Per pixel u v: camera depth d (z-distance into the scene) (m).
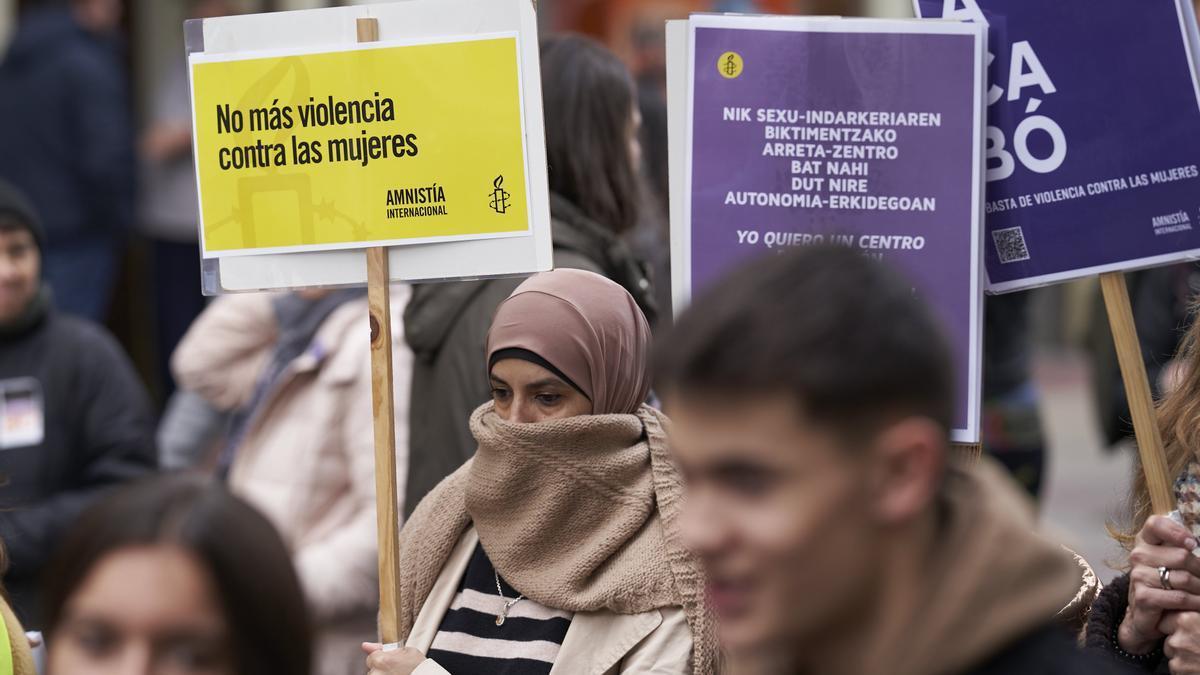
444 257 3.72
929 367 1.90
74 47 10.45
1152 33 3.88
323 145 3.76
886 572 1.93
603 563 3.56
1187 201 3.88
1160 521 3.41
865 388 1.86
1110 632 3.55
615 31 12.70
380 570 3.63
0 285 6.07
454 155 3.71
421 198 3.72
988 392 6.91
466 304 4.57
